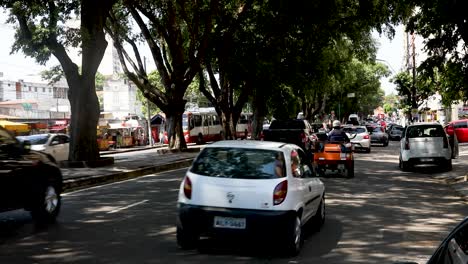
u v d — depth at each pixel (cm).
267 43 3138
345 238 828
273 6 2616
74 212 1062
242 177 712
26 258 690
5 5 1750
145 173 1983
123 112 7469
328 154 1753
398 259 696
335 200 1247
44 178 936
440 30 1670
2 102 6231
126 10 2900
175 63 2866
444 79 2039
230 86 3572
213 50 3109
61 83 8356
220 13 2909
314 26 2906
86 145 2070
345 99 7388
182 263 666
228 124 3609
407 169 2048
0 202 834
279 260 688
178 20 2919
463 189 1443
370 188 1488
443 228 916
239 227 694
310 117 6644
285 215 693
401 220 991
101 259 685
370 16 2619
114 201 1216
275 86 3706
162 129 5741
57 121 4741
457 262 259
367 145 3344
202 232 709
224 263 669
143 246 760
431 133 2019
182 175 1888
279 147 759
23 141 922
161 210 1079
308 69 3509
